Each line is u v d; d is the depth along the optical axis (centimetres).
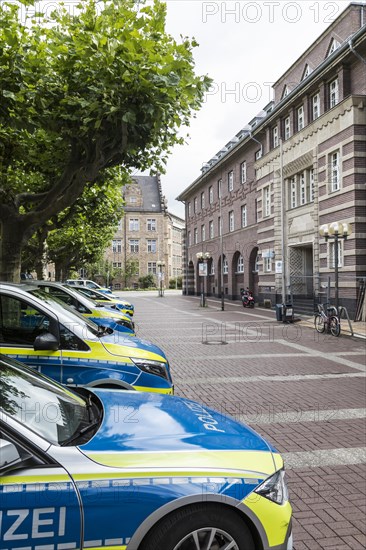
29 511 212
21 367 341
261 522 241
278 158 2647
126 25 773
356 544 338
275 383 862
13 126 835
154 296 5216
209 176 4316
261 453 273
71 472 223
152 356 527
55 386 327
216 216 4191
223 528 235
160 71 751
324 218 2169
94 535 218
